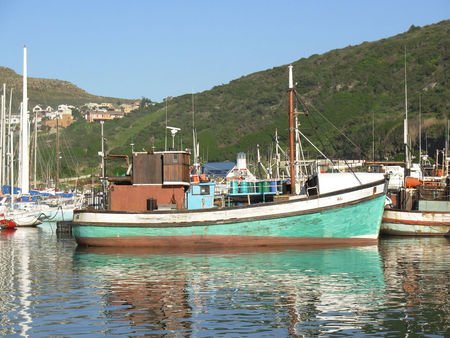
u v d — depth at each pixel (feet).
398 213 174.70
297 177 169.17
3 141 298.76
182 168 149.48
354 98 620.08
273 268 109.50
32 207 257.75
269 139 559.38
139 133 639.76
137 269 110.63
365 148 448.65
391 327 69.05
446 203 176.55
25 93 268.21
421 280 96.07
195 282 95.81
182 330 68.44
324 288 89.92
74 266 116.47
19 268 114.62
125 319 73.15
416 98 557.33
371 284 92.94
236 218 139.85
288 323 70.90
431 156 410.72
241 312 75.97
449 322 70.90
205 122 653.71
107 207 156.76
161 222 141.69
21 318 73.82
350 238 142.72
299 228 140.15
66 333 67.62
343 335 66.39
